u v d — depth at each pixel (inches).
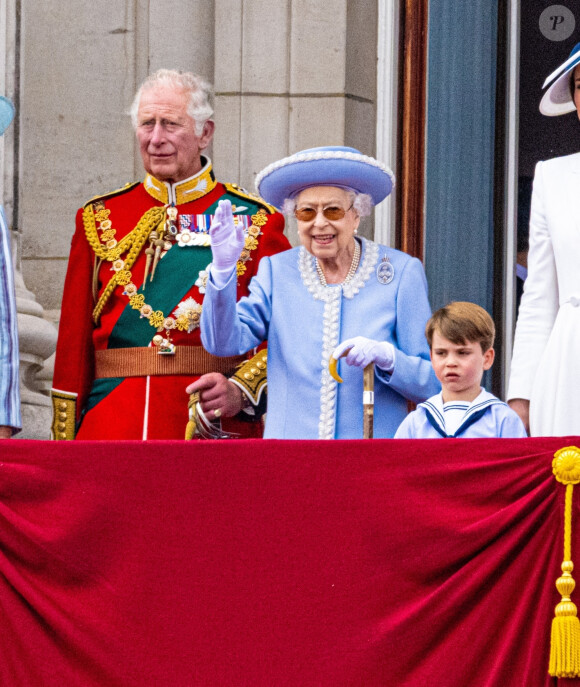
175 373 717.3
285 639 534.6
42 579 547.5
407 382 641.0
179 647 537.0
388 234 956.0
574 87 659.4
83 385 736.3
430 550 533.3
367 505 539.2
